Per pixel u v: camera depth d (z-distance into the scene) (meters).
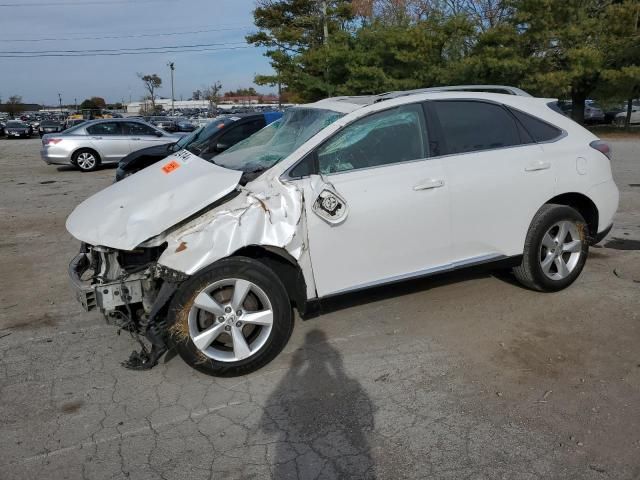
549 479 2.66
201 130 9.84
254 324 3.69
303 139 4.08
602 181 4.81
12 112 90.75
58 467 2.84
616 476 2.67
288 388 3.52
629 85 23.88
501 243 4.44
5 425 3.21
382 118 4.10
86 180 13.90
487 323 4.32
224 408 3.33
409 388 3.47
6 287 5.61
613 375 3.54
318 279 3.84
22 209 9.99
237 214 3.53
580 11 23.30
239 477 2.74
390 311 4.59
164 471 2.80
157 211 3.54
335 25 29.12
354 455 2.87
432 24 25.02
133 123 16.44
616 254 5.95
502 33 23.05
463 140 4.32
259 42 30.78
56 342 4.27
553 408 3.21
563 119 4.84
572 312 4.46
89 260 3.88
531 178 4.45
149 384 3.63
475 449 2.88
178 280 3.42
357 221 3.85
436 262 4.22
